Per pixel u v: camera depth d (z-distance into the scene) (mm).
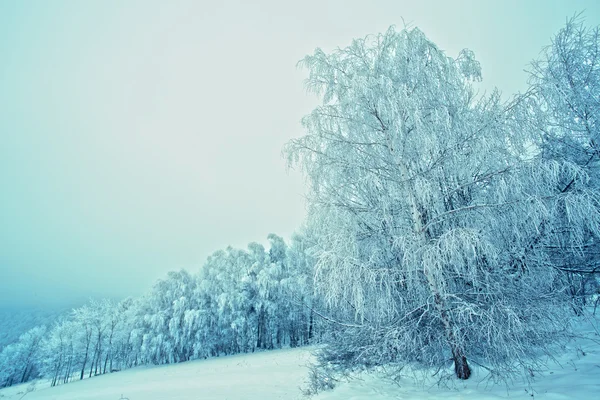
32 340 56625
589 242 4699
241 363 21719
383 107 4863
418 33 5305
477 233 3922
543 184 4266
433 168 4688
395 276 4715
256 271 34656
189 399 9484
